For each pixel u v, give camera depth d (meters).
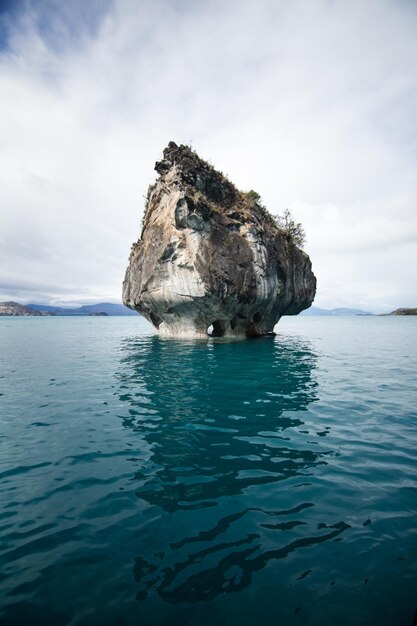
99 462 7.01
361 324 88.44
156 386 13.70
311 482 6.16
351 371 17.36
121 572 4.07
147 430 8.80
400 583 3.88
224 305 28.47
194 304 28.41
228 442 8.00
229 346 27.02
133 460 7.09
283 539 4.62
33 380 15.18
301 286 39.47
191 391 12.84
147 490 5.92
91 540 4.64
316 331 55.56
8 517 5.16
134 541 4.62
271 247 33.12
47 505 5.48
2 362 20.70
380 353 25.45
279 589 3.79
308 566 4.13
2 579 3.97
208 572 4.05
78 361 20.91
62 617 3.48
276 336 39.72
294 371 16.92
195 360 20.16
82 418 9.81
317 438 8.25
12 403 11.40
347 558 4.26
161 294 29.38
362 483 6.13
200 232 27.28
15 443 8.01
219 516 5.16
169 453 7.42
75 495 5.78
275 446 7.78
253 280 29.23
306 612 3.51
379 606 3.58
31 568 4.14
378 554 4.33
